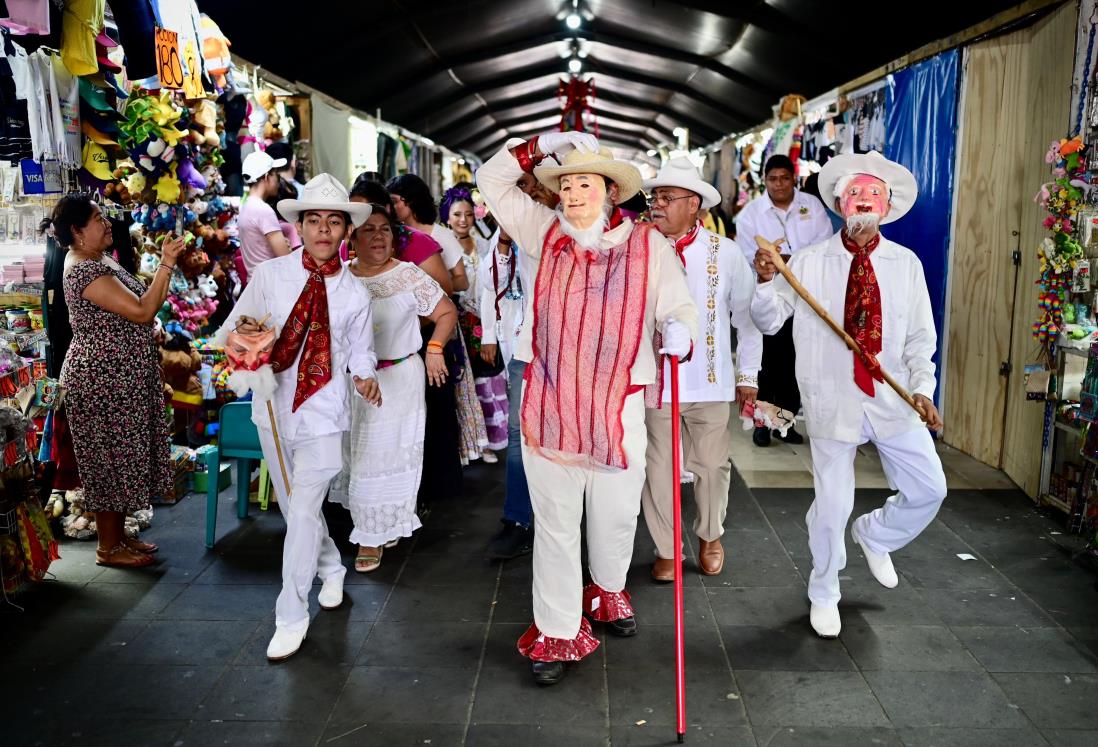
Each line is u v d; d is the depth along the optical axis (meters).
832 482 2.98
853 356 2.89
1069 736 2.47
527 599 3.39
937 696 2.67
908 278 2.88
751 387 3.31
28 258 4.60
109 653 2.98
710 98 14.54
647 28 11.02
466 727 2.54
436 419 4.11
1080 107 3.98
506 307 3.87
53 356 4.17
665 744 2.45
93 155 4.04
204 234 5.14
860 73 9.01
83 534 4.02
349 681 2.79
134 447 3.59
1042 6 4.27
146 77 3.92
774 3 8.09
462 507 4.46
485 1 9.69
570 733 2.50
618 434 2.63
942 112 5.35
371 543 3.65
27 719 2.59
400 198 4.18
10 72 3.51
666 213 3.26
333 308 2.96
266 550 3.89
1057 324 4.11
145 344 3.65
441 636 3.09
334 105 8.58
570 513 2.73
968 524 4.11
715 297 3.30
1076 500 3.96
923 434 2.95
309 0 7.48
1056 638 3.02
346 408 3.04
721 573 3.60
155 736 2.50
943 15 6.51
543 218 2.71
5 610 3.30
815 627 3.05
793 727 2.52
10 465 3.34
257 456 3.93
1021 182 4.59
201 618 3.24
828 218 5.22
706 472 3.49
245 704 2.66
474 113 18.05
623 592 3.13
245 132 5.69
